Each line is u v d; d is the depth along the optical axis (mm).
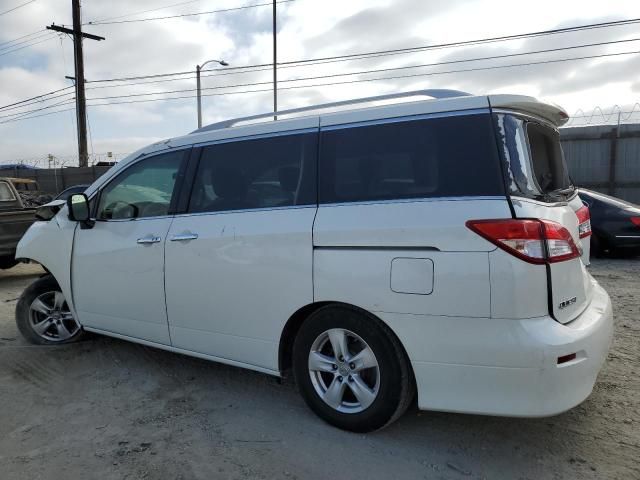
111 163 23688
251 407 3615
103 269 4242
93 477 2820
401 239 2826
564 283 2760
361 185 3084
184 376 4184
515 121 2885
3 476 2844
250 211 3459
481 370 2674
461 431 3221
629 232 9273
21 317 4949
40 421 3477
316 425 3330
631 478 2711
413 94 3203
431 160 2891
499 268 2598
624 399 3570
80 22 22734
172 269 3770
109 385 4035
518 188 2711
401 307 2834
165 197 3953
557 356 2578
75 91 23344
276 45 22500
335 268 3033
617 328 5148
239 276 3430
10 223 8383
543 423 3295
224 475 2816
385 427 3191
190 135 3949
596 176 15797
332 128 3258
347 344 3135
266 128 3535
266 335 3379
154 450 3080
